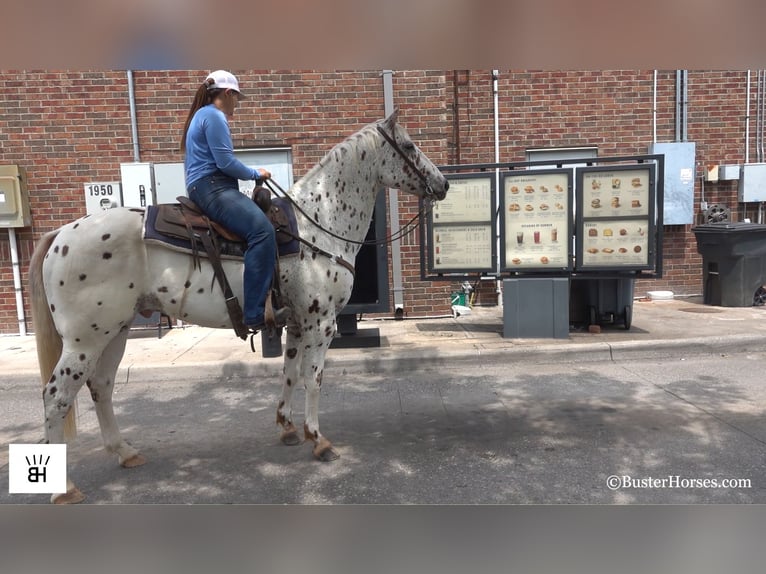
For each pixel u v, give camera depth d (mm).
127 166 7879
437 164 8453
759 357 6617
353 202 4254
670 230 9641
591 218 7168
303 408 5305
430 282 8695
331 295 4066
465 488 3654
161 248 3613
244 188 8305
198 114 3768
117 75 8156
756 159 9602
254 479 3859
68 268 3467
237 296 3721
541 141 9250
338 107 8344
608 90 9227
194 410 5367
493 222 7359
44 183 8242
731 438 4320
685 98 9297
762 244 8680
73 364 3508
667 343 6719
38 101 8125
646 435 4422
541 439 4406
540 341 7000
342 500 3539
